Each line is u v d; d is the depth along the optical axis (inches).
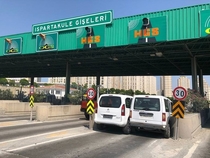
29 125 524.1
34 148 292.5
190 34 621.3
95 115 465.1
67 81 1115.3
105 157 260.2
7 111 851.4
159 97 412.8
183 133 404.5
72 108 766.5
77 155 264.4
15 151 274.8
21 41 953.5
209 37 601.3
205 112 761.6
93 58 977.5
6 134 392.5
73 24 820.6
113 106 443.5
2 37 1022.4
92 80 4618.6
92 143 335.9
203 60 1003.3
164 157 271.0
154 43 714.2
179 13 641.6
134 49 793.6
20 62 1170.0
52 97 1518.2
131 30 703.7
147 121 408.8
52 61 1130.7
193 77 858.8
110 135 415.8
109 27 753.6
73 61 1111.6
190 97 685.9
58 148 296.2
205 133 481.7
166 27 652.7
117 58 964.0
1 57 1074.1
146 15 689.0
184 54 858.8
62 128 486.9
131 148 311.7
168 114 419.5
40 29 898.1
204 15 601.3
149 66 1184.2
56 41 853.8
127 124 437.4
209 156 283.0
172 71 1326.3
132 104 433.1
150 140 380.8
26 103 943.0
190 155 285.0
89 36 783.1
